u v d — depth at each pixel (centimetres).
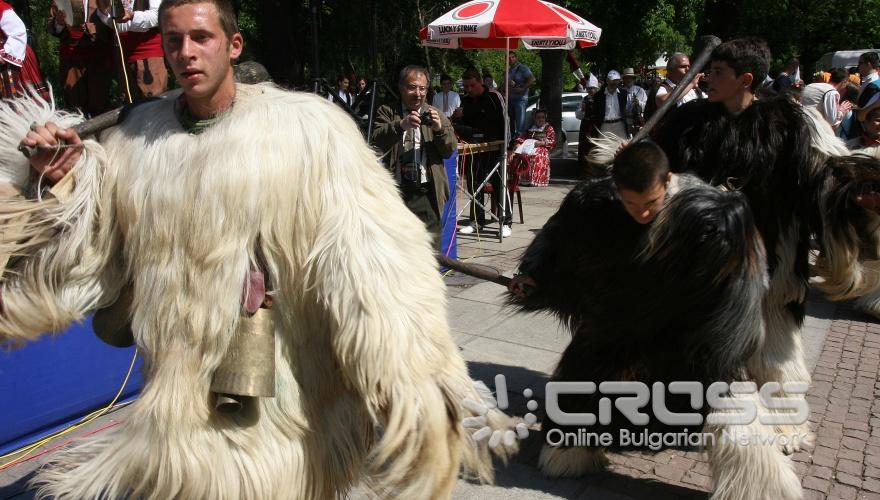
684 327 274
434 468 193
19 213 191
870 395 431
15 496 311
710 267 252
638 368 294
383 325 185
